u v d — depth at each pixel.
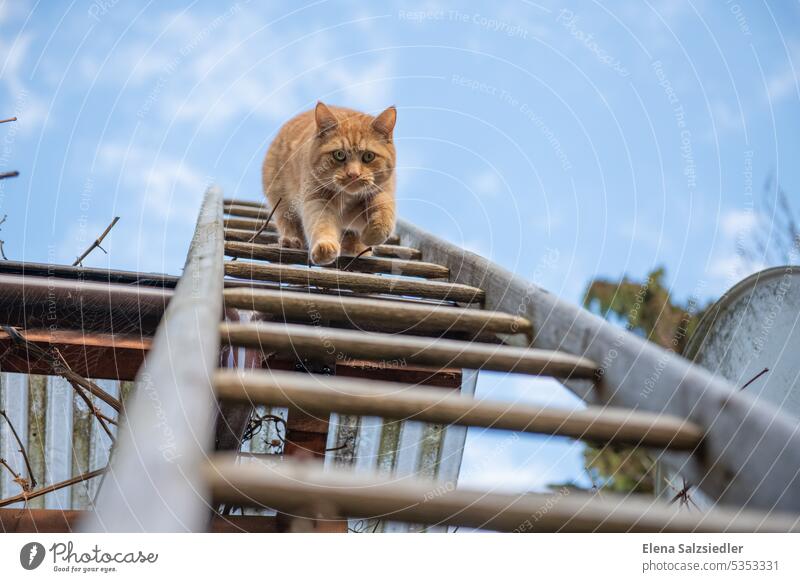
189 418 1.13
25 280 2.33
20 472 3.39
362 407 1.46
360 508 1.15
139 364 2.47
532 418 1.49
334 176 3.44
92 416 3.41
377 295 2.80
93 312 2.39
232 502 1.13
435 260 3.44
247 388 1.41
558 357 1.89
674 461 1.63
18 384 3.39
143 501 0.92
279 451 3.17
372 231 3.47
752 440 1.40
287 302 2.06
